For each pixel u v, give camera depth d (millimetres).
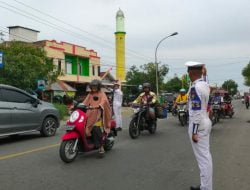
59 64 44219
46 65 31188
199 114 5918
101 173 7836
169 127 17500
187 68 6090
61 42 44969
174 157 9633
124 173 7844
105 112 9578
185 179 7375
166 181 7219
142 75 58375
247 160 9289
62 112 23656
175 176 7609
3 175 7633
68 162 8844
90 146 9242
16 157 9555
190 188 6660
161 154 10055
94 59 50844
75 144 8922
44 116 13562
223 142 12453
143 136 13891
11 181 7172
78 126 8836
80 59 48438
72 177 7496
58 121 14328
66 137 8797
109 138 10367
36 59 29438
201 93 5875
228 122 20500
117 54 65188
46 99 36906
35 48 31422
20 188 6699
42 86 26547
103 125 9555
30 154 9984
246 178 7461
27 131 12852
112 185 6922
